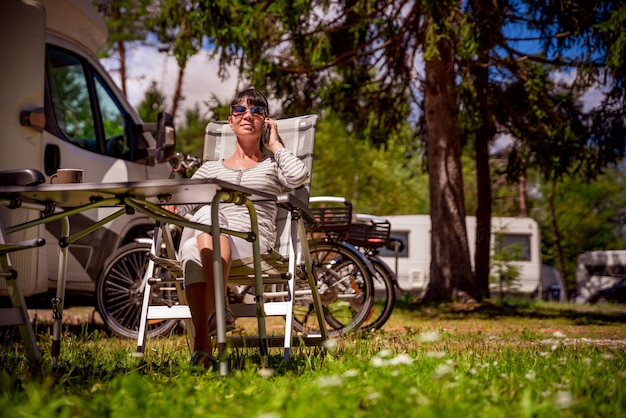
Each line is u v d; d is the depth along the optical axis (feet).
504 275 60.80
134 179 22.65
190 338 14.74
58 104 20.86
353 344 16.33
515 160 45.19
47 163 19.99
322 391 8.66
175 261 13.00
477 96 40.91
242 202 10.94
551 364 11.32
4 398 8.25
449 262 40.01
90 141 21.67
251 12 36.06
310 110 42.04
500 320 31.68
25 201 10.90
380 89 42.96
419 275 67.72
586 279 81.97
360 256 20.54
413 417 7.37
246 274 13.51
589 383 9.34
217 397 8.84
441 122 40.45
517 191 109.50
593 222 112.78
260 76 37.65
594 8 34.88
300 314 20.95
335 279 20.33
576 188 114.01
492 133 44.73
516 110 42.65
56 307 12.07
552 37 38.27
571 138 40.11
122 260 20.93
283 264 13.58
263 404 8.09
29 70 18.89
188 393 8.85
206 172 14.42
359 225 21.99
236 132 14.29
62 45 21.27
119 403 8.23
